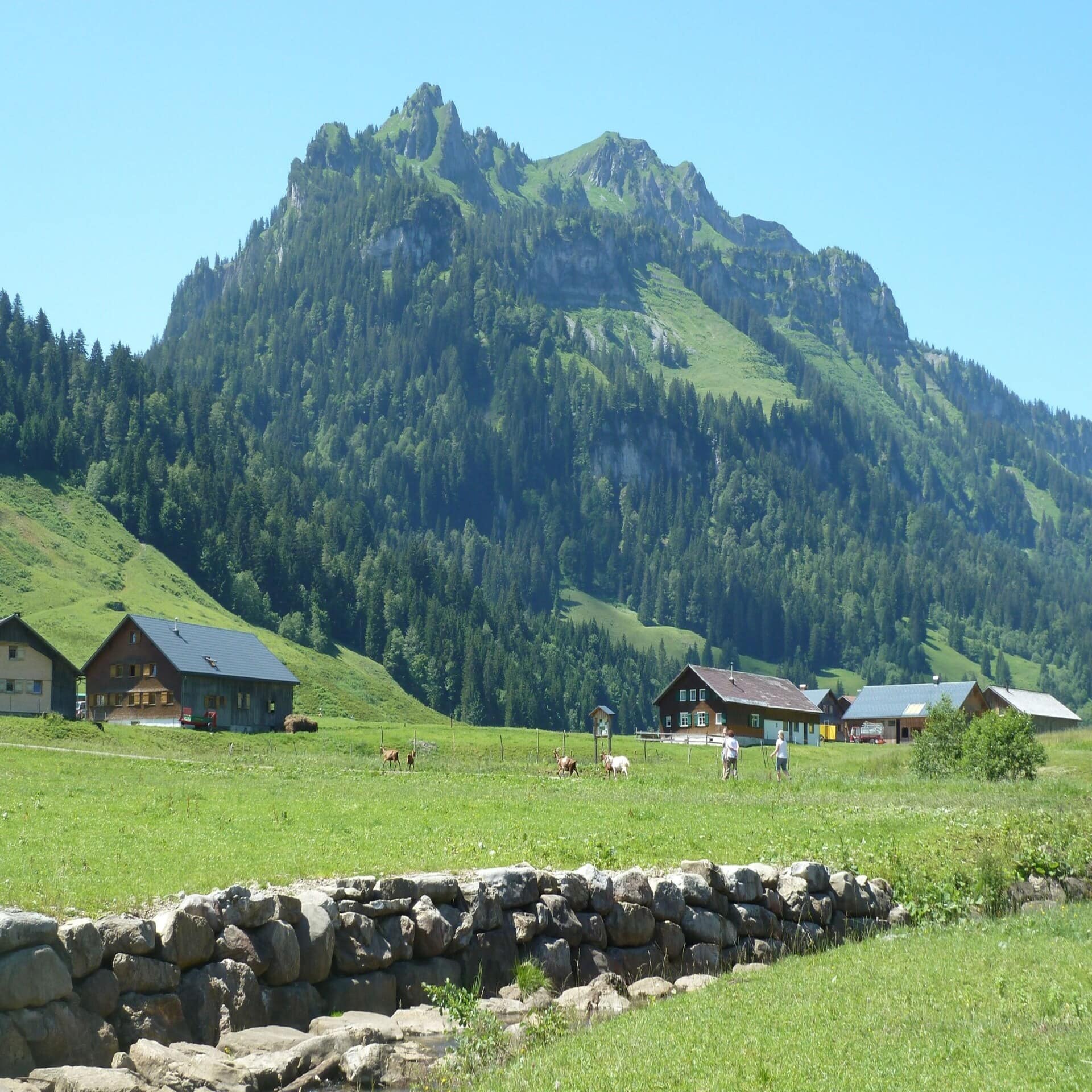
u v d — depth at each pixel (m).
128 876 18.47
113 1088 13.05
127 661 118.12
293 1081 14.74
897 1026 15.56
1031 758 58.69
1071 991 16.98
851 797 42.38
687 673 142.62
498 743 97.25
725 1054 14.49
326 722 109.88
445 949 18.66
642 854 25.20
